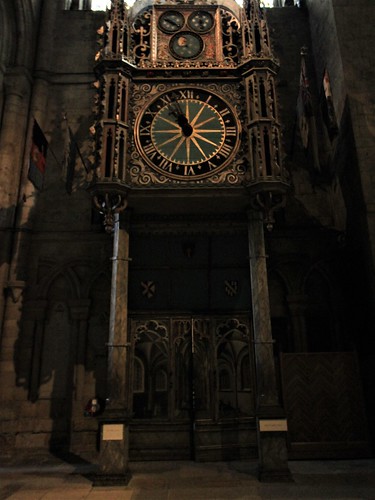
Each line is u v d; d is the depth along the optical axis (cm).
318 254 1357
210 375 1108
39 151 1209
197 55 1152
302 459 1074
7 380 1227
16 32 1508
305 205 1427
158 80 1067
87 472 980
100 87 1041
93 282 1349
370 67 1274
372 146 1191
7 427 1189
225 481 855
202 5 1200
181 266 1180
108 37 1073
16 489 823
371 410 1127
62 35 1645
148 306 1148
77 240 1385
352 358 1158
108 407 890
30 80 1523
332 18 1362
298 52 1628
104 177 944
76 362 1263
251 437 1074
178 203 1020
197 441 1055
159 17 1189
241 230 1141
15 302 1295
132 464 1022
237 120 1033
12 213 1366
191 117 1041
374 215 1135
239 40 1148
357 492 759
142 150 1004
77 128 1527
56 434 1212
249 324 1135
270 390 908
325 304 1327
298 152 1495
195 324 1138
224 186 973
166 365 1138
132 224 1119
